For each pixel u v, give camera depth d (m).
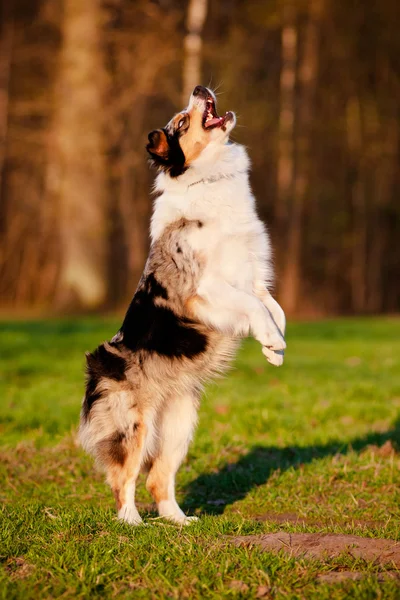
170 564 4.18
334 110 33.09
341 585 3.79
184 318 5.65
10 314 26.75
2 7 30.91
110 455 5.52
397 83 34.38
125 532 4.88
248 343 18.22
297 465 7.14
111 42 25.98
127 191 30.20
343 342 17.77
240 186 5.97
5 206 33.91
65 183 25.72
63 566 4.18
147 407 5.57
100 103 25.38
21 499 6.37
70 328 19.08
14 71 30.67
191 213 5.75
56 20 27.27
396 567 4.05
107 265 26.50
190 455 7.64
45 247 33.22
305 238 35.41
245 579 3.94
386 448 7.50
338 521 5.55
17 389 11.23
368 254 39.03
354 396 10.73
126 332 5.73
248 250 5.88
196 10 25.48
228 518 5.31
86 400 5.66
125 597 3.79
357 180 36.84
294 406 10.02
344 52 31.08
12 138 28.95
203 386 5.98
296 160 30.14
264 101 28.14
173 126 6.01
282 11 28.25
